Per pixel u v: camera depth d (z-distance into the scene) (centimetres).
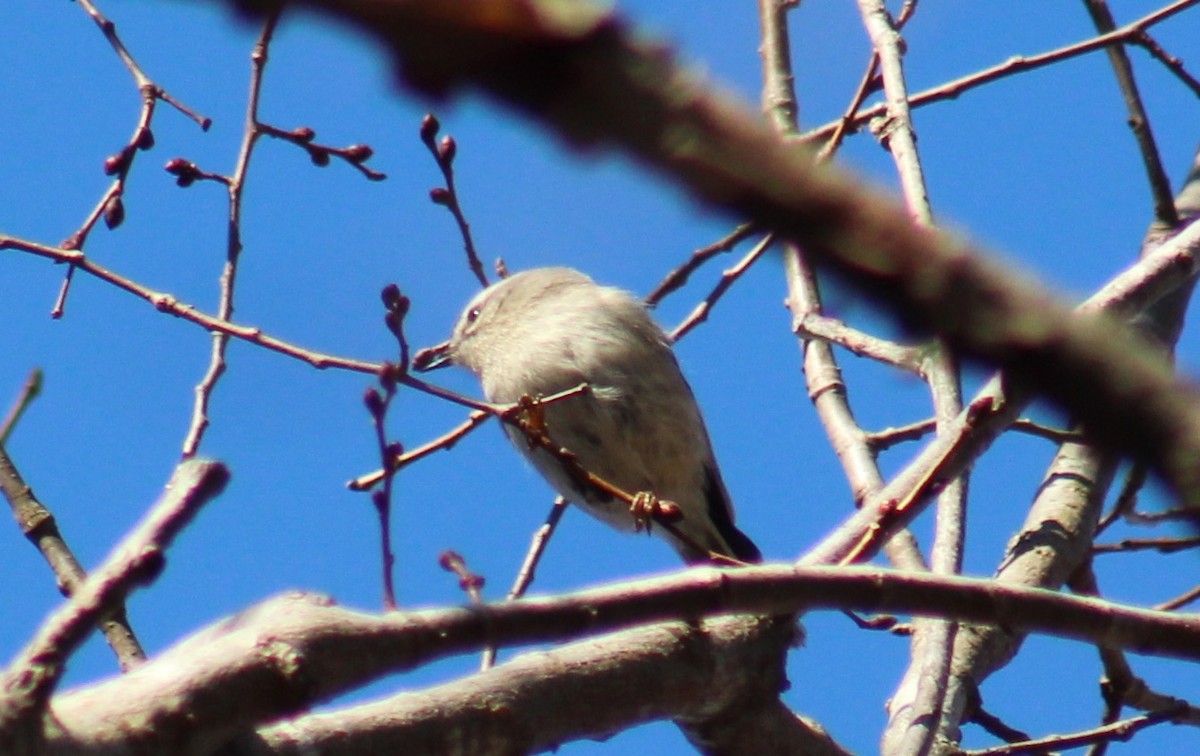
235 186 930
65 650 439
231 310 885
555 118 214
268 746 550
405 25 208
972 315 226
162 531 451
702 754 730
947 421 877
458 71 211
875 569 625
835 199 224
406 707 594
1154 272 860
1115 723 884
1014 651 949
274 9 211
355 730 576
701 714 707
